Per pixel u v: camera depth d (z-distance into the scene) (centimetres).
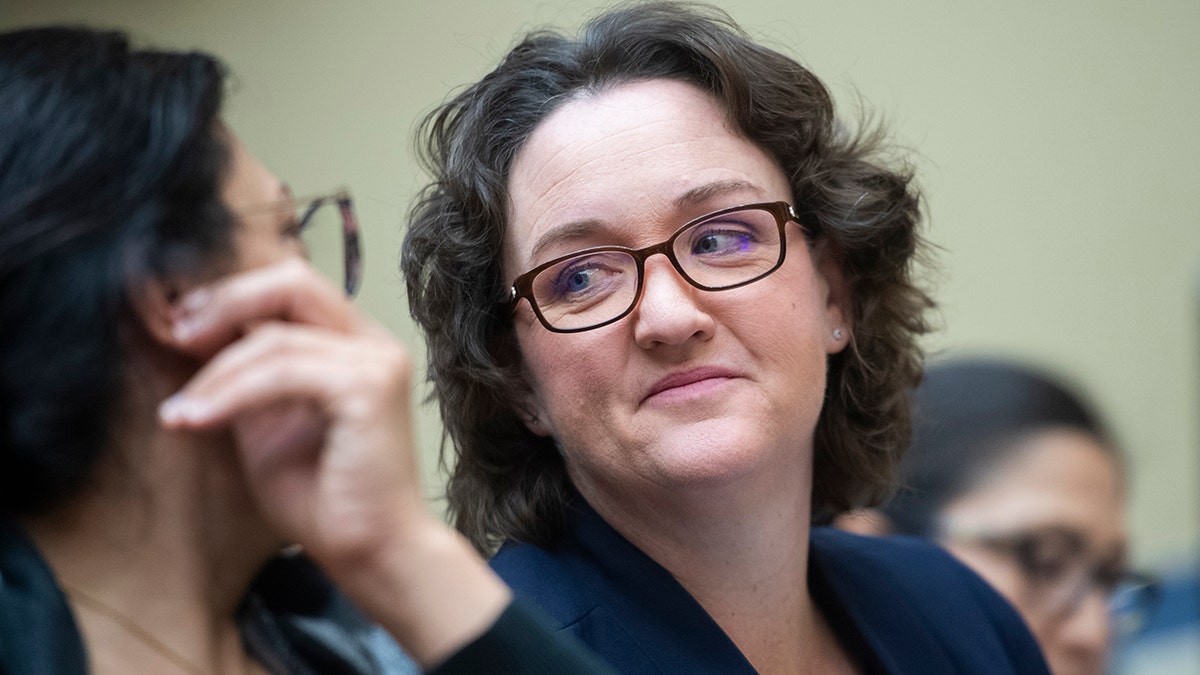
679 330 216
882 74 486
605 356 223
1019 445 328
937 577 282
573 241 229
